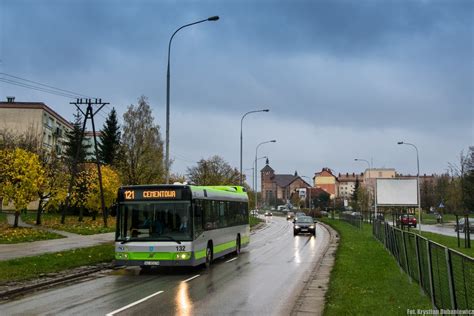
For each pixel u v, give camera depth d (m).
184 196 16.78
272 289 13.23
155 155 49.22
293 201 157.62
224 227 21.23
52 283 14.54
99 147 73.38
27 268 16.17
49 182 43.00
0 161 35.47
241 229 24.58
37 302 11.53
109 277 16.05
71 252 21.05
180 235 16.58
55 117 80.88
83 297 12.18
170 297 12.04
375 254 21.31
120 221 16.88
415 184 41.44
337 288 12.39
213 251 19.30
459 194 53.53
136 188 17.02
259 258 22.00
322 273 16.44
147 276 16.22
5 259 18.20
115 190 49.69
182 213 16.70
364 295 11.08
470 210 52.03
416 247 11.89
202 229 17.83
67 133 72.00
